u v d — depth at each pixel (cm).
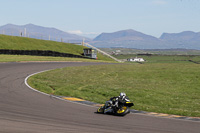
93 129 1108
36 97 1958
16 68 3675
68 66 4506
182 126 1231
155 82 3019
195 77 3347
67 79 3041
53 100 1878
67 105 1706
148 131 1115
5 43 8331
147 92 2389
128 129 1140
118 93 2327
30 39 10294
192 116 1524
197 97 2245
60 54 7369
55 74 3350
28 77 2973
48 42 11031
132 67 4650
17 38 9669
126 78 3297
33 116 1316
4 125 1100
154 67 4656
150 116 1467
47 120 1243
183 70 4047
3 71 3297
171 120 1368
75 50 11250
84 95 2222
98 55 13350
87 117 1370
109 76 3434
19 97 1908
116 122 1282
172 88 2664
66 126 1140
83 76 3331
